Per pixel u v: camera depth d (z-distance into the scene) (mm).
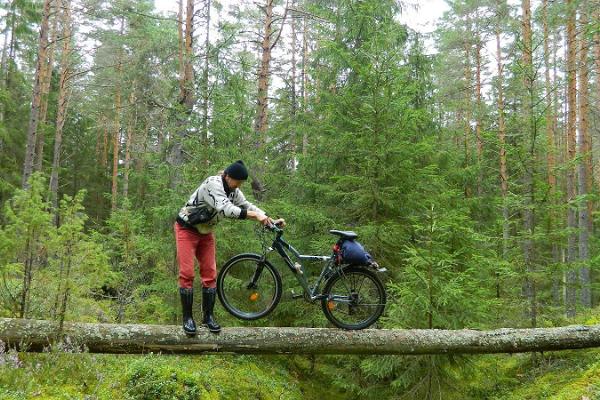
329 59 9531
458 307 6863
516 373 7500
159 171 8820
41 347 5070
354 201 7934
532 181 7711
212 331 5344
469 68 21766
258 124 12070
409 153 7789
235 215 4746
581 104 14203
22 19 18812
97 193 27250
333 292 5578
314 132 9055
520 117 8812
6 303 5539
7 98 18766
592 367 6227
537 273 7340
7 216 5148
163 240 8305
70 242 5164
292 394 7484
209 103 8953
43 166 22953
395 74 7750
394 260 8164
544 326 7586
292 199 9352
